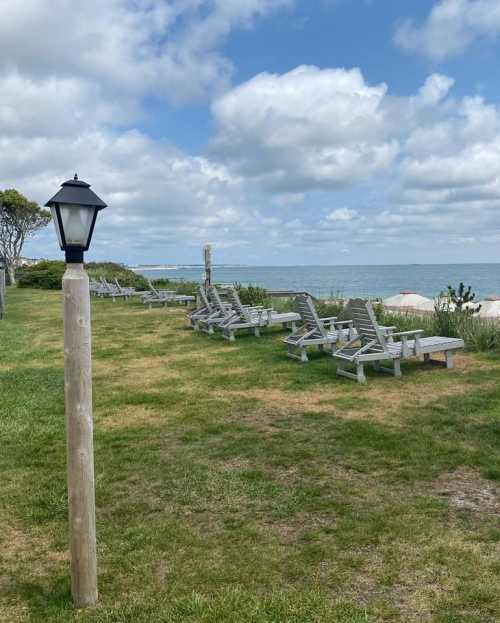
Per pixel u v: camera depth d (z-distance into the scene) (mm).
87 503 2934
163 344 11781
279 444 5438
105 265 45875
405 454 5020
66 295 2799
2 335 13742
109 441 5699
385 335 8164
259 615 2816
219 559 3418
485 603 2879
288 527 3795
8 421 6395
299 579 3170
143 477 4742
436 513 3893
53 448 5500
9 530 3902
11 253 47469
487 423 5797
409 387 7449
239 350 10680
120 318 17000
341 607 2873
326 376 8242
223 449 5359
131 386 8070
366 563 3301
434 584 3064
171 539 3680
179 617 2832
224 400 7148
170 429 6039
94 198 2801
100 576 3275
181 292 24609
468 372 8172
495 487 4316
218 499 4273
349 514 3930
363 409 6508
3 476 4840
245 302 17766
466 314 11070
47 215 48062
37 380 8461
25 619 2904
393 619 2777
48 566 3443
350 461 4926
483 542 3486
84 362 2838
